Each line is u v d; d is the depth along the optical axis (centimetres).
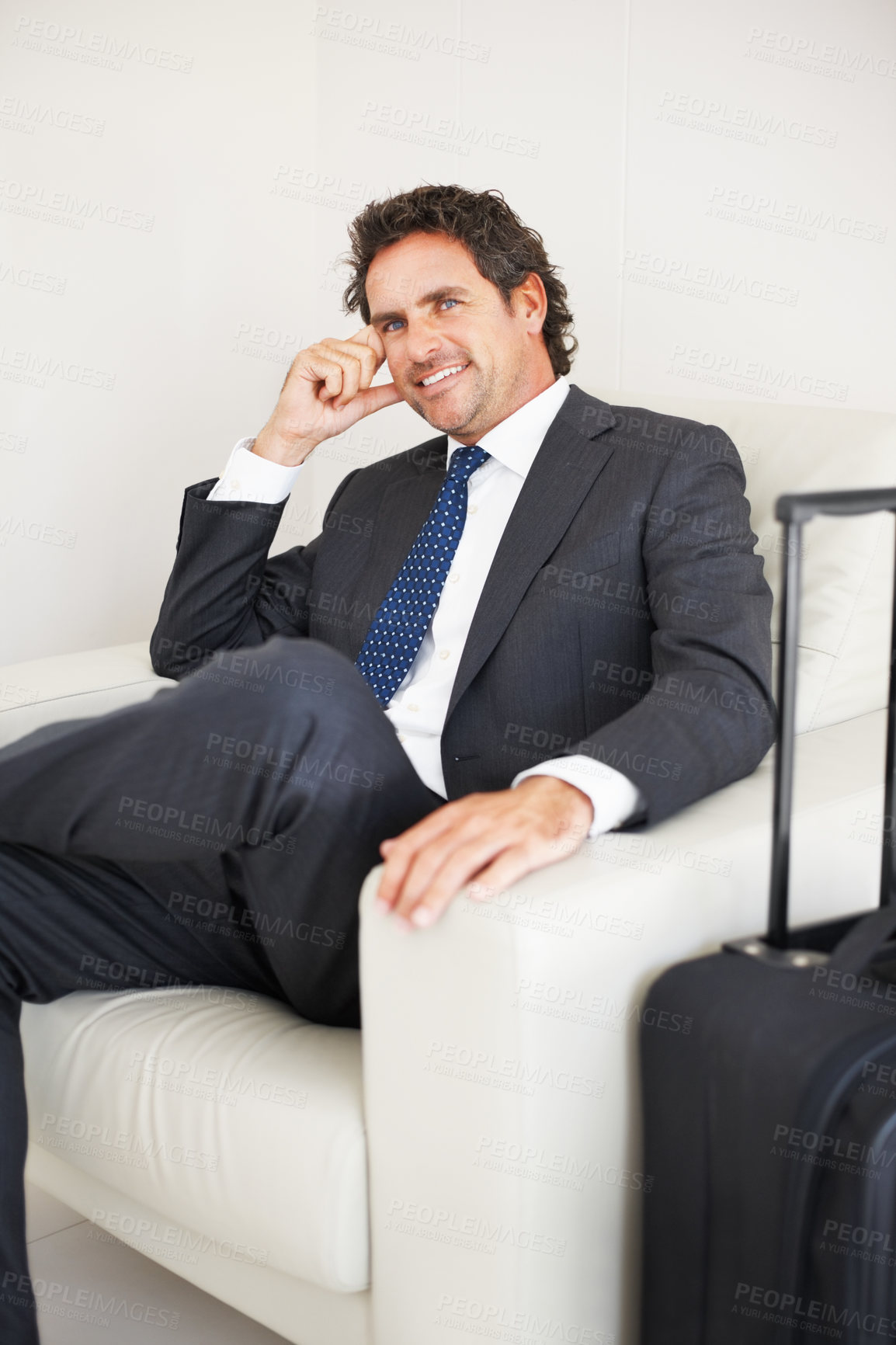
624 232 242
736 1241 92
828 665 144
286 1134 107
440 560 155
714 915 106
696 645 126
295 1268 107
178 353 282
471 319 153
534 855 99
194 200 278
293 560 184
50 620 272
